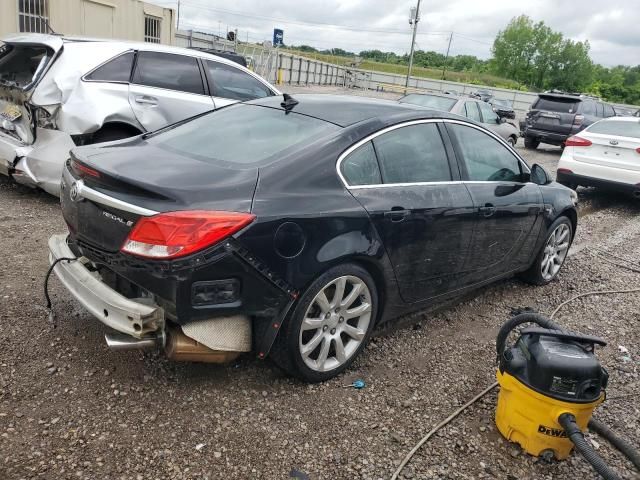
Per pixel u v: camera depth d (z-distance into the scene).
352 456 2.84
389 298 3.66
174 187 2.78
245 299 2.88
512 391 2.93
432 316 4.57
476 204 4.09
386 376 3.58
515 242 4.73
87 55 6.09
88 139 6.08
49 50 5.99
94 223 2.96
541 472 2.86
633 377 3.87
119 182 2.81
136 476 2.55
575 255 6.62
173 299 2.69
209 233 2.67
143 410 2.99
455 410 3.30
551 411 2.76
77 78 5.93
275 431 2.95
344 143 3.37
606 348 4.29
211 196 2.80
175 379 3.28
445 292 4.14
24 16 11.12
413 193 3.65
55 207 6.16
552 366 2.72
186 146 3.51
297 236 2.97
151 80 6.59
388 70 82.00
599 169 9.30
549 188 5.18
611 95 93.00
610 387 3.71
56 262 3.25
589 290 5.48
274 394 3.24
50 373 3.20
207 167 3.08
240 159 3.22
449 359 3.89
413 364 3.77
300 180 3.11
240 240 2.76
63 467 2.55
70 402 2.99
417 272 3.77
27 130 5.96
